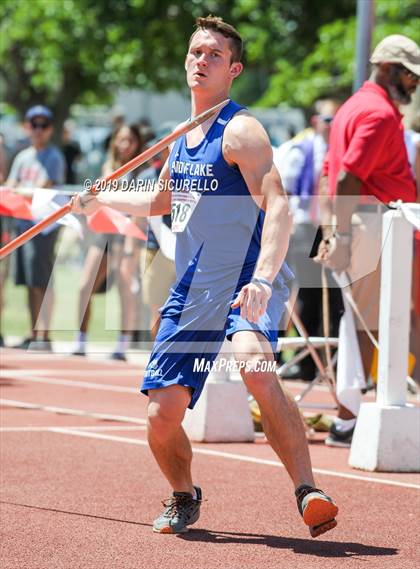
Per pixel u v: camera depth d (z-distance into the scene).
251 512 16.53
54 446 20.78
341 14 62.00
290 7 61.66
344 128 21.67
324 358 25.81
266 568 13.83
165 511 15.54
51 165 34.91
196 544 14.83
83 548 14.52
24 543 14.68
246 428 21.95
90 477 18.42
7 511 16.22
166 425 14.90
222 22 14.95
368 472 19.50
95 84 74.06
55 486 17.77
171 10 66.12
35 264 32.88
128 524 15.74
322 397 27.67
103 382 29.34
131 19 66.69
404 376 19.78
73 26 67.00
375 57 21.75
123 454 20.22
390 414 19.50
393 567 14.01
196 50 14.95
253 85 98.94
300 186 29.75
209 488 17.94
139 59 66.44
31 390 27.66
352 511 16.77
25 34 69.12
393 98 21.75
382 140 21.34
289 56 61.38
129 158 32.31
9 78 76.88
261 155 14.36
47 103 76.75
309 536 15.34
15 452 20.19
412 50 21.58
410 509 16.97
